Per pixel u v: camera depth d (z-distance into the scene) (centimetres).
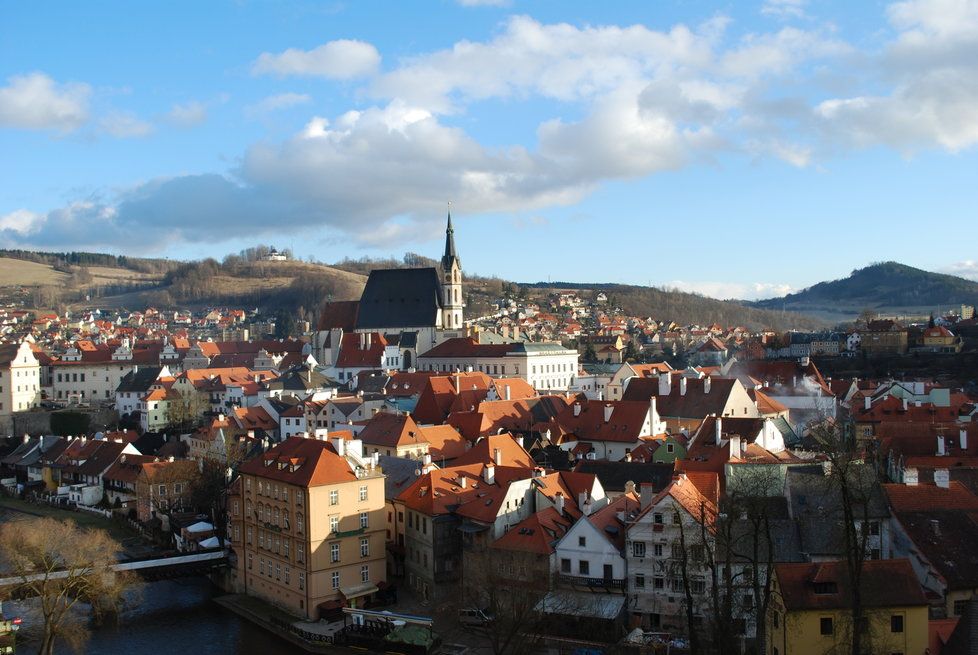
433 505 13400
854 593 8312
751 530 10675
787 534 10738
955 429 16725
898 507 10925
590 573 11525
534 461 17075
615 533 11669
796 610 8762
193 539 16662
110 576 13362
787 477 11475
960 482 12544
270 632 12925
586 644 10562
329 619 12800
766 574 9781
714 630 9869
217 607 14262
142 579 14500
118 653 12125
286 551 13475
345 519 13238
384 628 11869
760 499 10388
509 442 16612
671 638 10438
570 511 13100
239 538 14888
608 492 14462
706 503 11456
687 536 10706
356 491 13375
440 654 11119
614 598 11275
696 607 10788
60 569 12888
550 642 10775
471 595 11769
